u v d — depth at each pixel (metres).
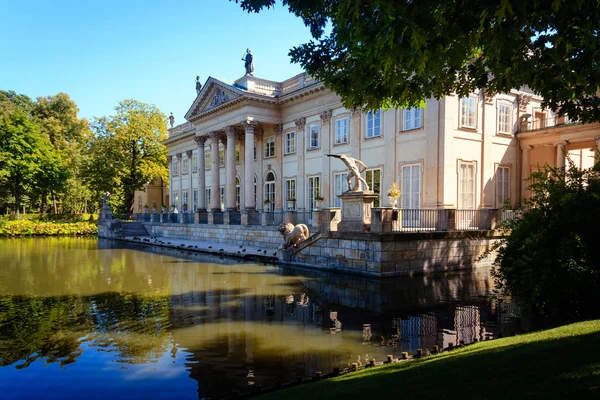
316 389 4.86
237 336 8.16
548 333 5.98
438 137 20.23
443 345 7.39
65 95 69.12
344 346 7.46
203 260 21.27
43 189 51.81
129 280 15.09
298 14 7.06
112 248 29.12
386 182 22.91
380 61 6.34
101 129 47.75
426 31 4.76
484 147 21.83
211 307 10.72
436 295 11.98
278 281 14.62
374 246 15.03
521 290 8.93
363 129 24.45
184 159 46.81
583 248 7.81
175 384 5.94
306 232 19.52
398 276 15.04
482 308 10.26
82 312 10.25
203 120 35.25
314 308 10.52
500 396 3.57
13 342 7.91
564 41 5.88
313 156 28.08
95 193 59.03
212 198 34.19
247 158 29.61
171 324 9.09
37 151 50.31
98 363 6.79
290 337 8.05
